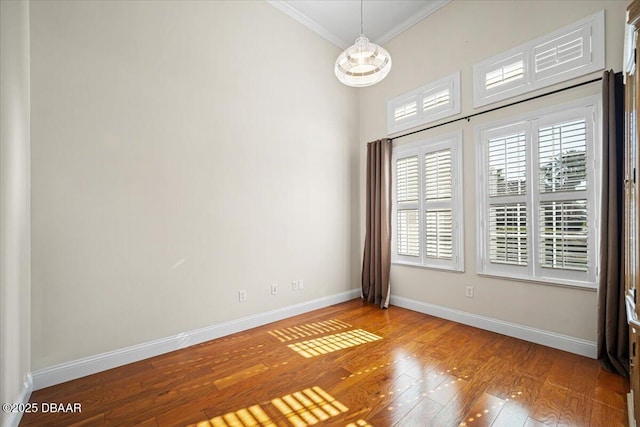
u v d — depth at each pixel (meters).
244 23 3.12
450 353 2.45
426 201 3.58
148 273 2.44
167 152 2.56
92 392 1.93
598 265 2.28
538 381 2.00
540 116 2.65
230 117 2.98
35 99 1.98
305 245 3.65
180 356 2.45
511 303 2.80
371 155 4.05
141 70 2.44
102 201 2.24
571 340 2.42
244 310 3.04
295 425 1.62
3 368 1.44
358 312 3.60
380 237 3.95
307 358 2.39
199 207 2.75
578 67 2.42
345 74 2.51
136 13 2.43
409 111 3.75
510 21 2.84
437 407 1.75
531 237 2.68
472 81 3.12
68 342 2.08
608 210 2.15
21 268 1.74
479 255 3.03
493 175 2.96
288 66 3.51
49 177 2.02
